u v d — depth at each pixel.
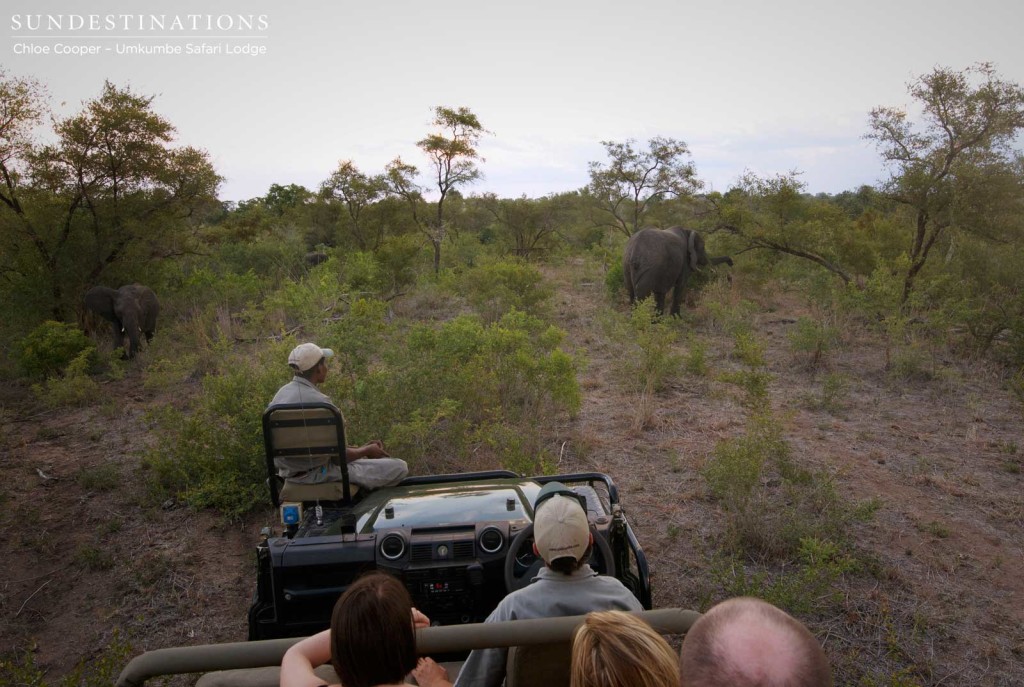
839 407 9.41
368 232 27.30
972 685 4.20
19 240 14.51
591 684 1.59
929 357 11.56
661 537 5.97
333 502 4.19
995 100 13.35
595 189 28.84
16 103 14.17
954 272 13.70
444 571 3.43
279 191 48.84
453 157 22.17
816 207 17.14
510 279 15.24
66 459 8.16
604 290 18.86
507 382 8.79
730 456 6.09
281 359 7.53
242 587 5.42
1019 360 10.97
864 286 15.12
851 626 4.75
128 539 6.17
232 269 23.16
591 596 2.72
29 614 5.15
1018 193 13.27
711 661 1.21
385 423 7.05
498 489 4.07
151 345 13.66
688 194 27.34
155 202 15.98
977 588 5.26
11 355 12.73
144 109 15.34
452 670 3.38
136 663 2.11
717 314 15.09
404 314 15.82
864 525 6.20
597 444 7.97
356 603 1.84
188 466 6.95
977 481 7.16
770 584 5.20
